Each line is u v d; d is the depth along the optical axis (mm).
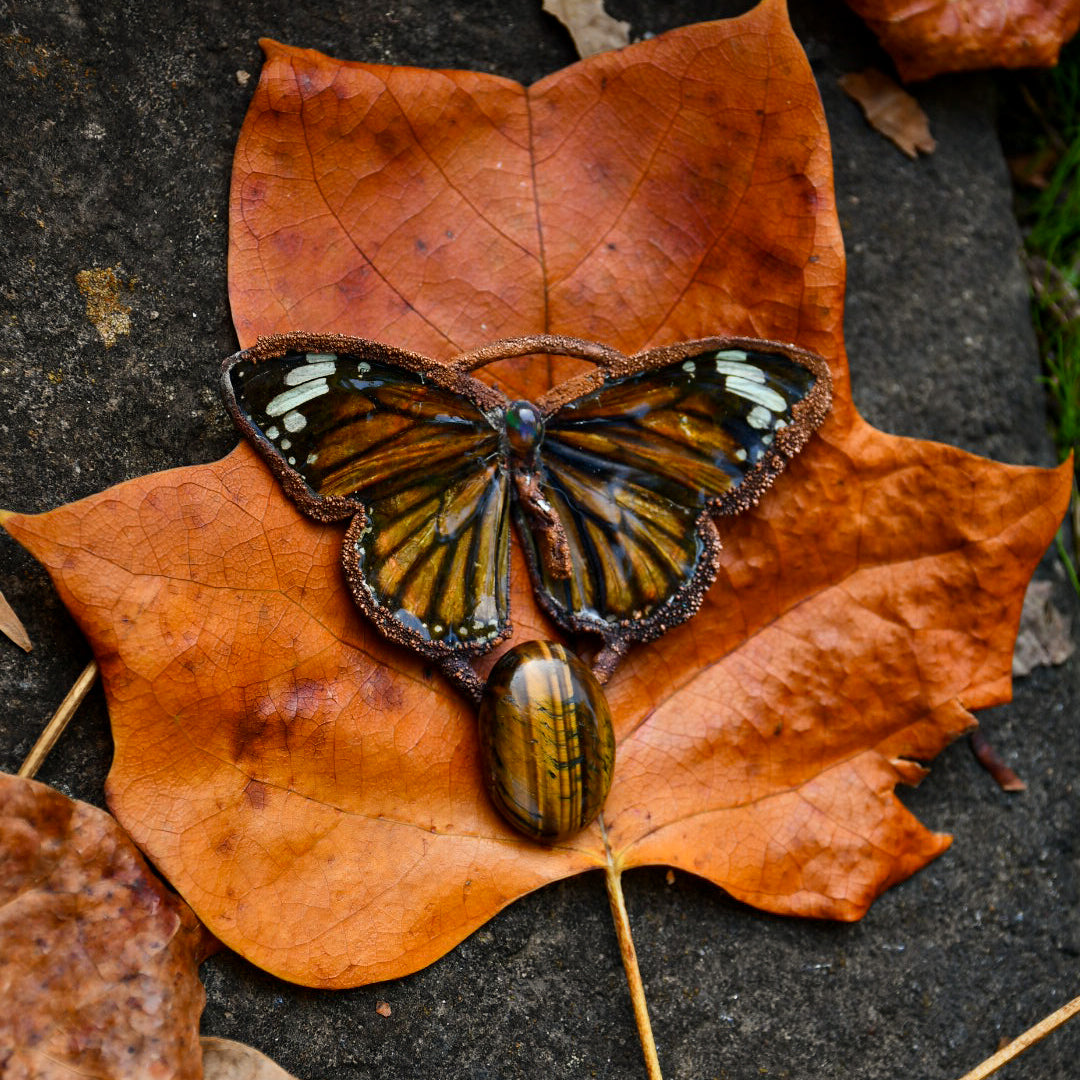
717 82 560
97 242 557
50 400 552
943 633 571
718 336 563
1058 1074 584
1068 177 630
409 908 549
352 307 555
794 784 568
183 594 540
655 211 564
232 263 551
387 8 575
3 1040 527
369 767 549
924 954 580
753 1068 567
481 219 560
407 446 548
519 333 562
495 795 549
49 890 531
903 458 567
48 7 558
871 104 602
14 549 547
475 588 552
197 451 557
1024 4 599
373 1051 553
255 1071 542
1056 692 601
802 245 561
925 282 602
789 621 568
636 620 558
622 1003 563
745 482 559
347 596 550
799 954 573
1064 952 590
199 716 541
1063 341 622
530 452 551
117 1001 532
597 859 557
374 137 555
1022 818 592
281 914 543
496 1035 558
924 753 572
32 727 545
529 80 582
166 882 544
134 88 561
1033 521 569
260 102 549
